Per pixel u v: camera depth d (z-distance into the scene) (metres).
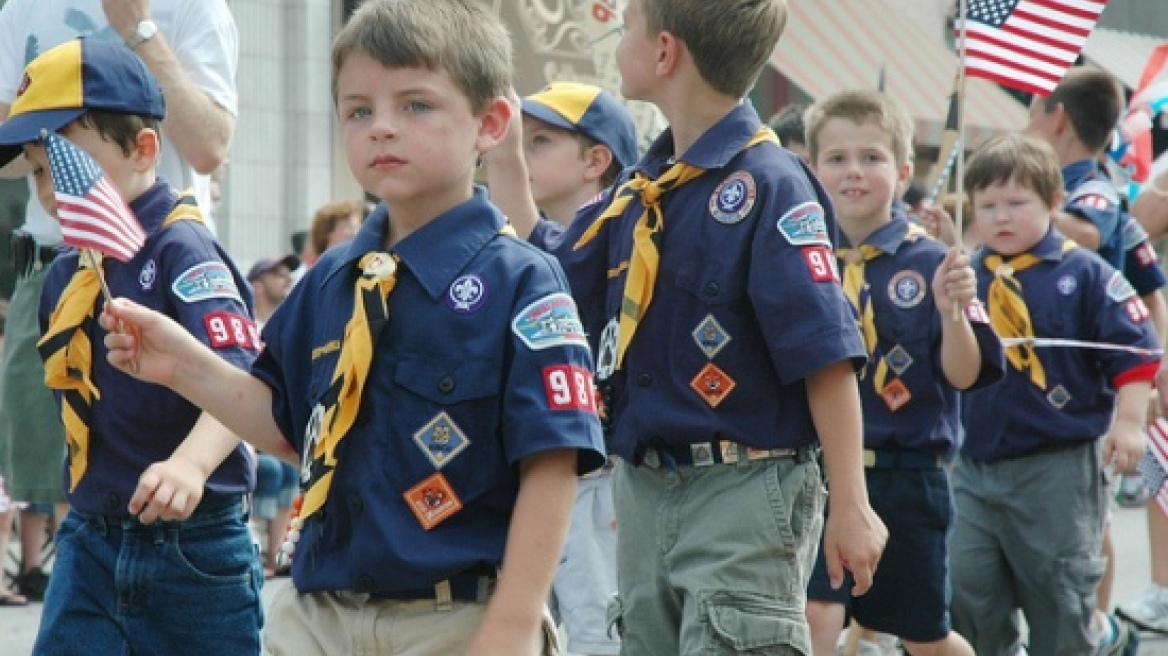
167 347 6.76
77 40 8.63
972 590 12.27
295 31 25.89
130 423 8.43
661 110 8.50
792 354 7.88
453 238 6.62
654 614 8.34
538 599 6.38
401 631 6.50
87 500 8.51
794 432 8.09
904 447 10.80
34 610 16.05
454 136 6.54
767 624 7.99
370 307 6.57
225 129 10.26
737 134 8.26
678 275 8.16
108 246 7.28
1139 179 18.69
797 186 8.10
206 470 7.87
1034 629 12.30
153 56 9.92
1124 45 33.00
